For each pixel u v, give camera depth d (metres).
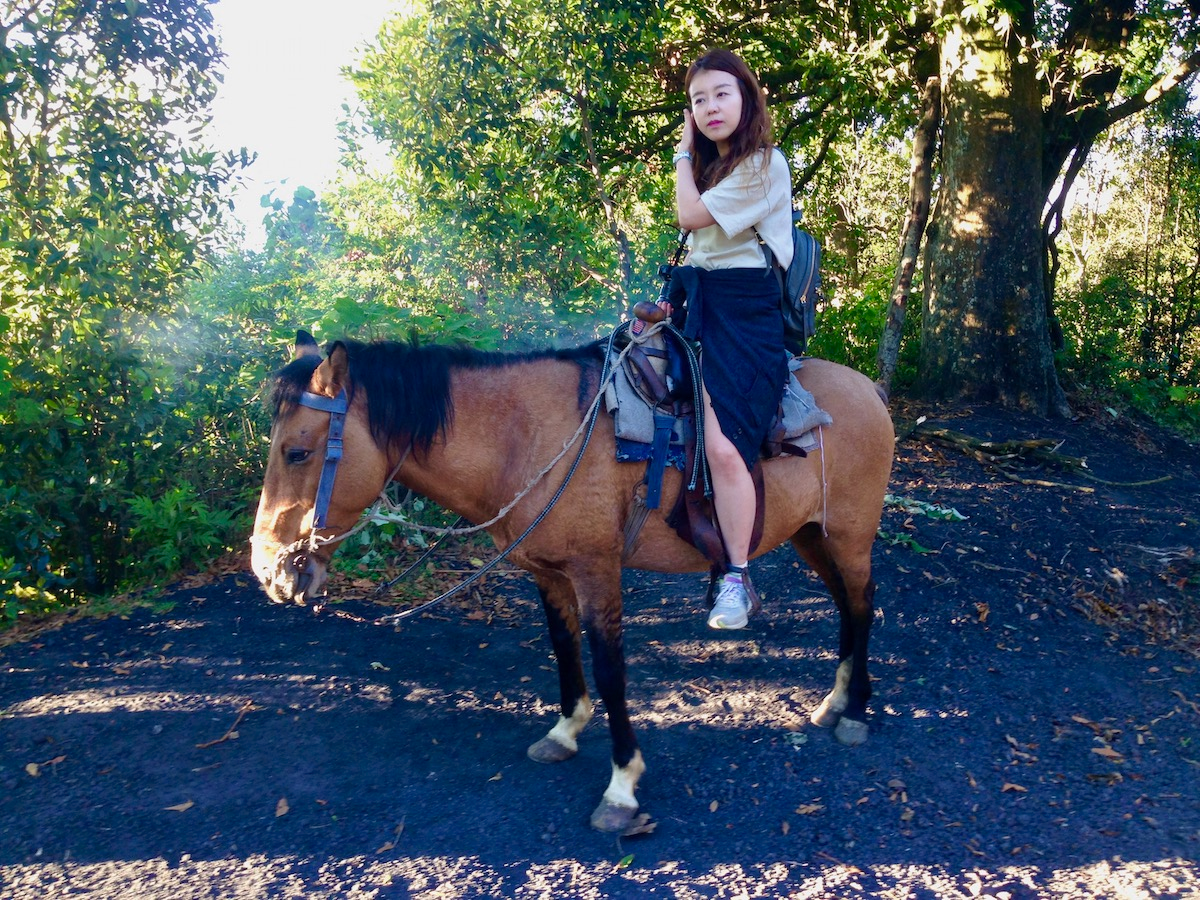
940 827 3.15
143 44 5.08
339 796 3.31
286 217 7.25
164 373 5.34
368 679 4.14
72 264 4.85
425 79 7.43
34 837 3.04
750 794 3.35
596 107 7.90
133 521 5.39
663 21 8.36
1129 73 10.17
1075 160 11.03
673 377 3.08
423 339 5.69
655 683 4.26
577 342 7.20
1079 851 3.01
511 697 4.10
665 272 3.37
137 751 3.51
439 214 7.82
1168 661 4.50
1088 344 11.79
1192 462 9.07
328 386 2.82
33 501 4.80
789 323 3.36
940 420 8.85
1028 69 9.20
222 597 4.87
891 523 6.00
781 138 10.93
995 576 5.39
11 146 5.02
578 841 3.06
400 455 3.00
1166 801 3.29
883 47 8.82
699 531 3.09
